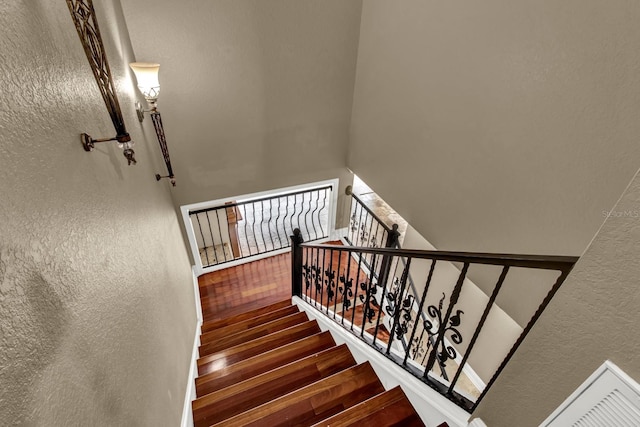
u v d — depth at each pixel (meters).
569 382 0.94
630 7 1.31
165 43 2.80
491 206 2.28
